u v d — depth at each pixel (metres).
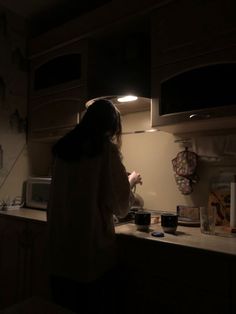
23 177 2.24
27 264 1.71
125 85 1.88
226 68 1.32
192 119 1.38
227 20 1.29
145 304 1.22
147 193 1.90
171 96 1.48
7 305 1.84
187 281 1.11
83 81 1.85
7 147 2.13
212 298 1.04
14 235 1.82
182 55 1.42
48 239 1.29
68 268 1.18
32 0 2.07
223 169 1.59
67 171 1.25
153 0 1.53
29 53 2.25
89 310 1.19
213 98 1.34
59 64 2.07
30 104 2.24
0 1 2.08
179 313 1.12
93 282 1.17
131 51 1.85
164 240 1.18
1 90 2.09
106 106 1.27
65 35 1.98
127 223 1.58
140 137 1.97
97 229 1.18
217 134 1.64
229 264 1.01
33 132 2.20
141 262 1.24
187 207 1.56
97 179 1.19
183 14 1.43
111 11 1.73
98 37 1.88
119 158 1.27
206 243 1.13
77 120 1.87
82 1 2.10
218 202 1.56
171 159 1.81
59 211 1.26
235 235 1.29
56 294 1.28
